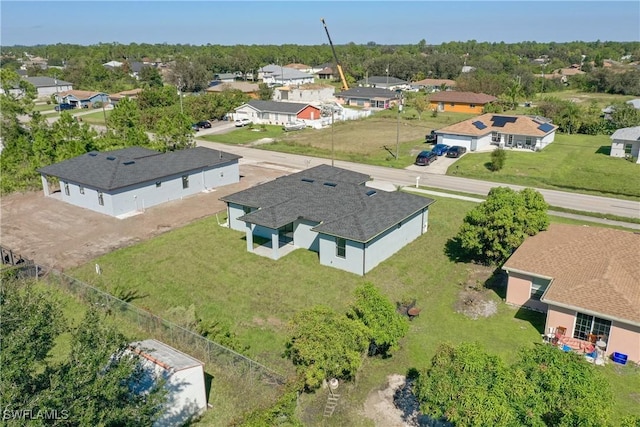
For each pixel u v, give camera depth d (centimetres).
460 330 2278
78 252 3142
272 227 2917
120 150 4591
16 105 5978
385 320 1941
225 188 4538
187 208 3972
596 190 4431
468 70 14738
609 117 7900
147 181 3925
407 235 3231
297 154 6131
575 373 1413
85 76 14012
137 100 9225
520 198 2764
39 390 1196
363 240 2681
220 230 3500
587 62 18238
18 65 19300
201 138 7206
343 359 1766
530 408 1347
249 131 7794
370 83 12725
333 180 3756
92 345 1330
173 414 1683
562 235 2667
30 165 4959
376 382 1917
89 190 3878
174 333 2141
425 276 2808
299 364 1938
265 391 1806
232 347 2078
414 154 5934
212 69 15962
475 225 2844
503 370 1443
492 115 6738
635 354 2002
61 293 2584
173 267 2925
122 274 2844
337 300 2533
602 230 2648
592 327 2084
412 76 14325
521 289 2461
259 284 2709
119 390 1270
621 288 2111
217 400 1831
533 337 2209
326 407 1780
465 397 1350
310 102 10106
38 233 3466
